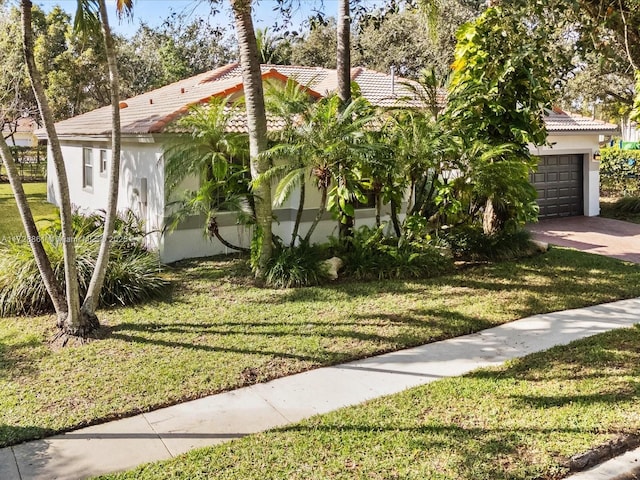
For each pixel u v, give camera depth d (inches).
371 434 197.9
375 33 956.6
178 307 350.3
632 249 552.7
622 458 186.9
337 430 201.3
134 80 1397.6
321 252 453.1
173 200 456.8
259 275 410.0
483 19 438.9
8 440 197.2
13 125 1362.0
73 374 252.2
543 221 725.9
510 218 495.2
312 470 175.9
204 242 481.4
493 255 484.4
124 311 340.8
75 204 713.0
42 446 194.7
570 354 275.9
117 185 297.1
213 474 174.9
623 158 917.8
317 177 402.9
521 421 205.6
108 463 183.5
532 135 468.4
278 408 222.8
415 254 431.2
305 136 393.1
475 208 510.0
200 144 428.5
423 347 291.9
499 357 276.1
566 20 297.9
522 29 332.5
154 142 445.1
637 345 287.4
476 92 454.0
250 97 389.7
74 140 682.8
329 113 394.6
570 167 760.3
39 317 331.9
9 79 865.5
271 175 393.4
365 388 241.1
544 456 182.7
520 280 420.5
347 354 277.9
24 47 266.8
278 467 177.9
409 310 347.6
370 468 176.6
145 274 384.8
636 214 764.0
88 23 301.3
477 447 187.8
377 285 402.9
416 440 192.5
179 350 281.0
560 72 348.5
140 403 224.5
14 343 289.7
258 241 409.1
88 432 204.4
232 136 430.9
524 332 313.7
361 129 416.2
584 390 231.8
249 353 277.7
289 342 292.8
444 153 426.6
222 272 430.0
